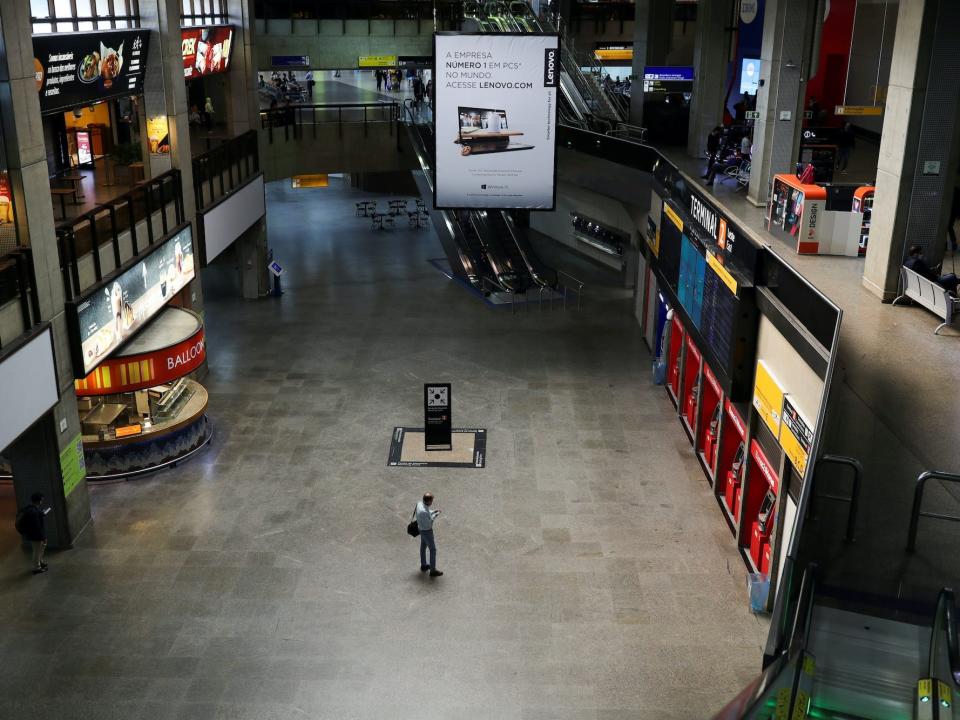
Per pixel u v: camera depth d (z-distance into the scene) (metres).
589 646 12.93
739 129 26.66
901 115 15.12
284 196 46.53
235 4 27.00
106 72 18.61
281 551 15.30
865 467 10.34
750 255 15.15
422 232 38.56
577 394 21.89
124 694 11.88
